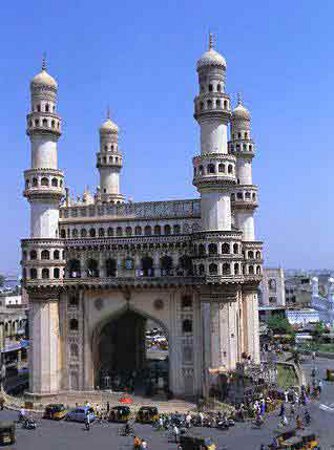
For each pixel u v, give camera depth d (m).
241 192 91.06
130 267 76.00
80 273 77.62
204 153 73.69
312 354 108.25
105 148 101.56
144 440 54.56
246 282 87.56
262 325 144.00
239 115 92.88
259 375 68.94
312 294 172.25
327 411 65.62
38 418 65.94
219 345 69.75
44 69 78.06
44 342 74.69
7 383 87.31
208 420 60.59
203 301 71.50
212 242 70.38
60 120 78.56
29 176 76.06
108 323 78.31
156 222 76.25
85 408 64.50
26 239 75.50
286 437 50.78
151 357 109.62
